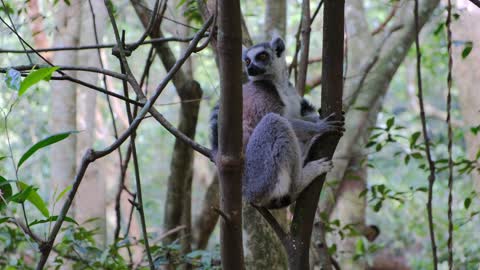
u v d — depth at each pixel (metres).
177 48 13.40
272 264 6.28
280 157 5.58
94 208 11.06
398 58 9.65
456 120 15.86
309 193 4.37
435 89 20.08
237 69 3.36
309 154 5.27
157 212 17.34
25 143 13.55
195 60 13.96
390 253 15.03
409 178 14.95
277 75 6.42
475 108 9.50
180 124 8.61
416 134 7.01
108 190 14.98
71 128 10.70
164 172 18.72
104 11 10.61
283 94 6.35
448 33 5.92
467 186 13.80
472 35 9.55
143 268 7.05
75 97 10.83
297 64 7.98
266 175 5.67
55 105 10.70
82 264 6.87
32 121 13.54
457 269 9.63
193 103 8.40
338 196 9.51
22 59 11.79
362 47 10.18
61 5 10.56
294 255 4.27
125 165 7.23
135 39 15.12
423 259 13.76
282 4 9.05
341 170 9.12
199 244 9.23
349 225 7.76
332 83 4.51
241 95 3.41
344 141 9.30
